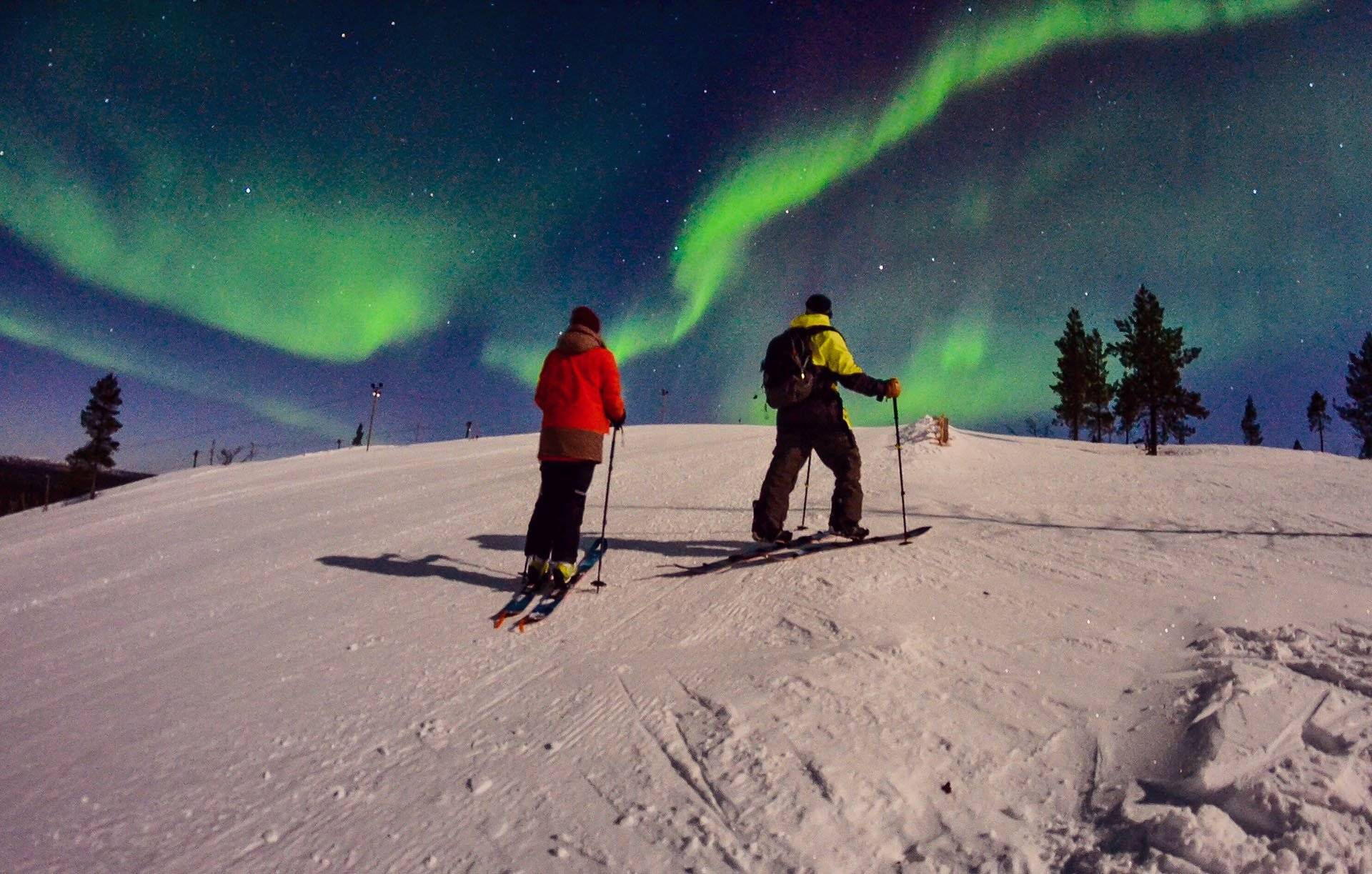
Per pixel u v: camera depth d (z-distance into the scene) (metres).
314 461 16.56
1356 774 1.89
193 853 1.95
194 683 3.13
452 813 2.07
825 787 2.04
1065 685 2.56
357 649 3.41
